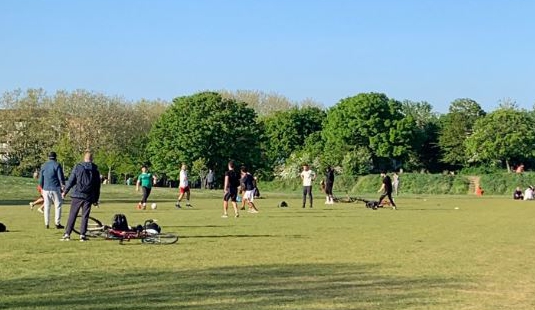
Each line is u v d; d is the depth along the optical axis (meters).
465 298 10.96
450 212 37.78
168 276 12.86
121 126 103.00
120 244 18.27
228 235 21.27
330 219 29.77
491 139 113.94
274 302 10.37
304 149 114.56
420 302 10.57
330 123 114.44
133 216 30.00
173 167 93.81
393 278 12.93
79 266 14.11
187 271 13.53
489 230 24.59
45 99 100.00
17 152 96.62
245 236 20.95
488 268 14.42
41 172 22.98
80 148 96.88
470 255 16.69
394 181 76.81
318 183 94.00
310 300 10.57
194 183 97.31
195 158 93.44
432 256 16.41
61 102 100.00
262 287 11.71
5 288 11.44
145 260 15.12
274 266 14.34
